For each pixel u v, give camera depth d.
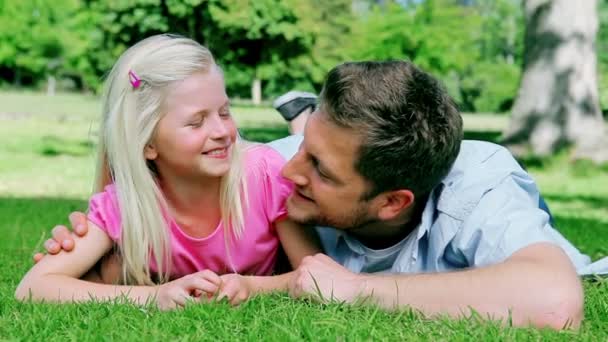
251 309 2.22
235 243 2.69
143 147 2.53
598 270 2.63
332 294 2.26
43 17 36.09
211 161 2.50
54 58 37.50
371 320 2.05
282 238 2.74
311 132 2.32
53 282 2.44
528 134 12.57
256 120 20.86
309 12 17.83
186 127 2.47
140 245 2.58
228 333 1.99
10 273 3.30
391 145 2.24
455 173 2.50
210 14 15.62
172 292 2.29
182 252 2.66
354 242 2.66
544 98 12.51
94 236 2.58
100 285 2.43
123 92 2.54
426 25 22.88
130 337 1.92
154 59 2.48
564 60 12.45
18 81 44.47
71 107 27.34
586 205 8.52
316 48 18.67
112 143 2.57
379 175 2.29
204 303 2.22
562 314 2.05
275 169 2.74
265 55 17.34
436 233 2.48
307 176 2.38
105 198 2.64
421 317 2.14
